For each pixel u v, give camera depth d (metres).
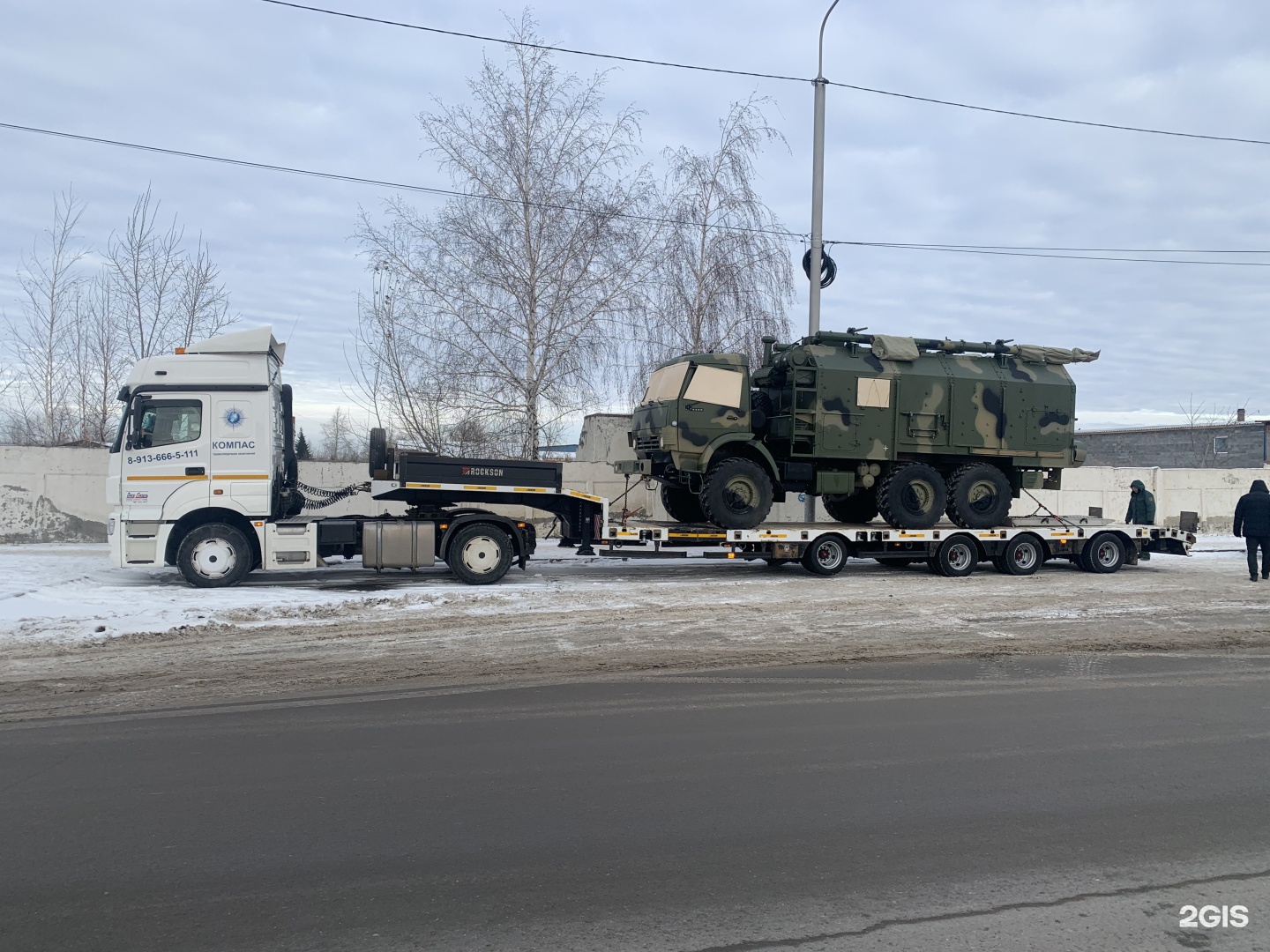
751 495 14.85
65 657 8.86
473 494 13.91
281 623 10.52
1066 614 11.66
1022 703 7.44
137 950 3.58
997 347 16.39
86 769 5.69
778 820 4.92
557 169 19.88
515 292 19.78
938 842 4.64
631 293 20.31
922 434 15.49
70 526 19.75
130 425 12.96
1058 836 4.73
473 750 6.09
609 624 10.73
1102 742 6.35
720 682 8.11
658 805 5.12
